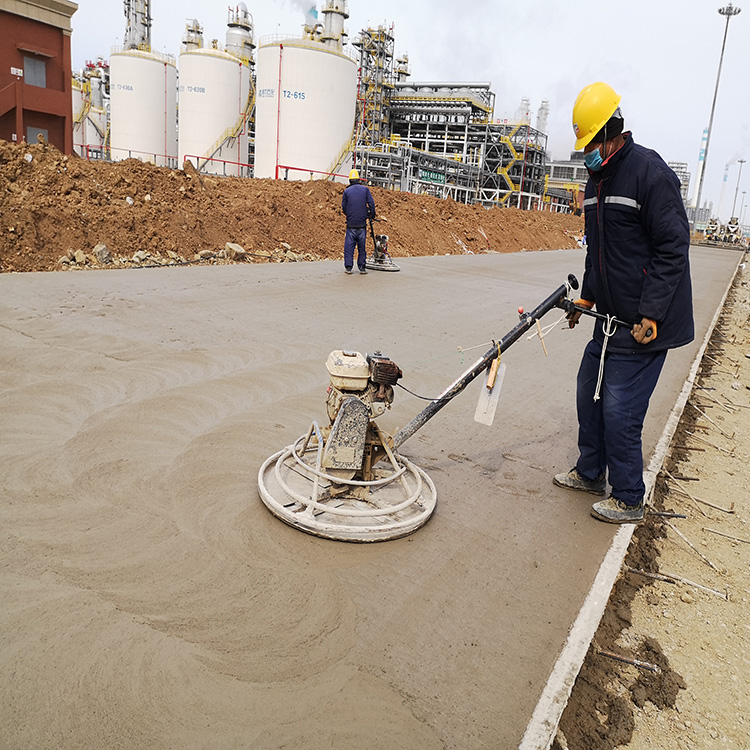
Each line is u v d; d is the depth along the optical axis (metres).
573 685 2.22
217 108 44.53
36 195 10.95
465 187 57.59
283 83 39.69
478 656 2.26
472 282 12.38
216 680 2.03
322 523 2.91
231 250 12.92
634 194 2.93
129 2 47.22
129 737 1.79
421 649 2.27
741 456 5.14
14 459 3.40
